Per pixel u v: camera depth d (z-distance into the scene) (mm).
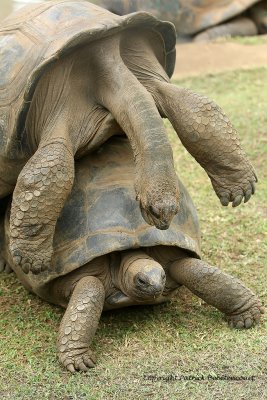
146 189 4480
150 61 5320
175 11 14102
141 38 5270
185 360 4793
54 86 5008
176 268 5242
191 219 5469
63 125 4984
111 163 5340
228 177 5105
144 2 13664
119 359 4824
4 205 6051
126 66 5137
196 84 11250
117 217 5066
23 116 4941
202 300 5621
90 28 4766
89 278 5020
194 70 12016
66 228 5133
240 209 7180
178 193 4516
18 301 5750
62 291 5215
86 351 4762
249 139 8773
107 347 4984
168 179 4477
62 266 5039
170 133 9273
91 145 5156
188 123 4980
